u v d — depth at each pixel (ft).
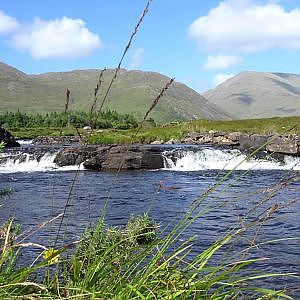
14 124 479.41
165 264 9.43
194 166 146.20
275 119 284.20
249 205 55.21
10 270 9.45
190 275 9.39
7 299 8.03
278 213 54.80
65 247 9.27
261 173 120.47
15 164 146.30
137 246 9.67
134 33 8.64
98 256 9.67
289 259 37.55
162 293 8.94
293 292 28.96
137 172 130.11
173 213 61.36
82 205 67.97
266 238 44.55
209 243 41.01
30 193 83.66
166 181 106.11
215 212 55.93
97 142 166.81
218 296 9.22
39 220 54.60
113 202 72.18
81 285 9.02
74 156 140.97
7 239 9.55
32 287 8.95
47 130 399.85
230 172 9.39
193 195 81.25
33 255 27.81
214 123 294.25
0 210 62.80
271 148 142.82
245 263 9.50
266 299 9.67
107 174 122.31
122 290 8.85
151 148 148.05
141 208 66.59
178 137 251.19
